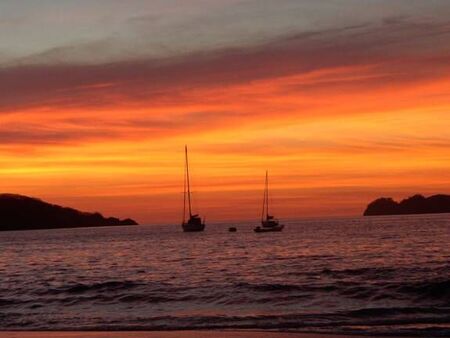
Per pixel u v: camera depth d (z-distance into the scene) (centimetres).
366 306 2514
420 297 2692
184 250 7300
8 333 2002
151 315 2419
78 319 2352
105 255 6844
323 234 10569
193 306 2667
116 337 1861
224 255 6069
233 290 3066
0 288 3456
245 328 2031
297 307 2553
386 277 3384
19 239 14375
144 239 11500
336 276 3556
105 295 3042
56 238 14175
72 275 4284
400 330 1902
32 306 2781
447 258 4631
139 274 4206
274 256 5616
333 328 1981
